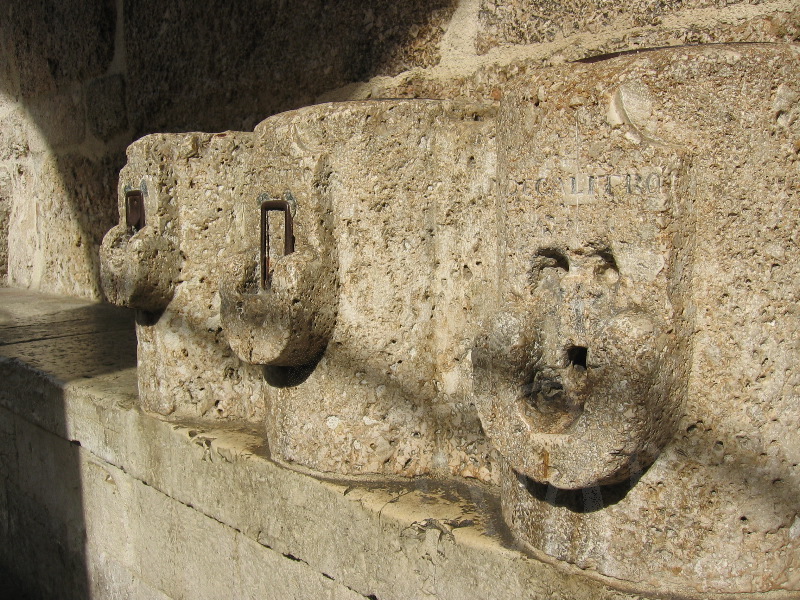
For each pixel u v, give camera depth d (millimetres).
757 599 1438
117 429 2484
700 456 1414
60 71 4094
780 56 1326
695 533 1425
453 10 2289
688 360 1398
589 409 1391
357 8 2566
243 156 2324
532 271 1507
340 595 1864
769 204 1353
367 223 1833
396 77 2475
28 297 4277
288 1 2820
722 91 1331
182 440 2244
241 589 2123
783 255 1365
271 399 2012
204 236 2324
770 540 1425
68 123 4102
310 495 1901
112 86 3750
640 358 1328
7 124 4609
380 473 1898
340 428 1889
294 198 1840
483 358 1523
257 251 1948
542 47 2082
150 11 3467
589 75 1389
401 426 1896
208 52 3217
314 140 1829
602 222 1386
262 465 2012
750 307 1376
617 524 1461
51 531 2934
